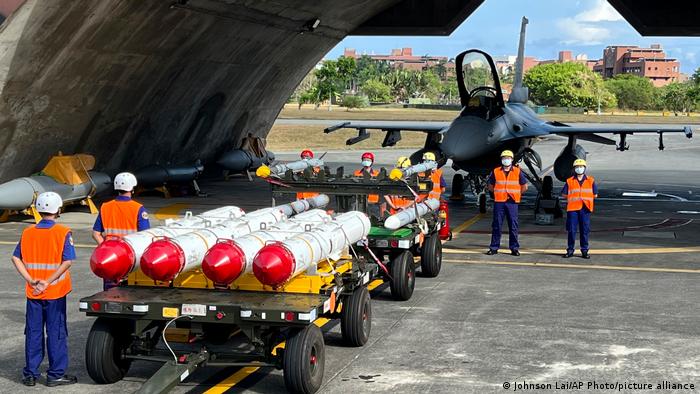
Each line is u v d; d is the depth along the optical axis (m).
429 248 14.20
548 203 23.03
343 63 128.38
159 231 8.69
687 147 64.31
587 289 13.50
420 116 110.00
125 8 21.23
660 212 24.80
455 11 34.41
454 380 8.55
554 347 9.88
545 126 24.61
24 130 21.88
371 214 12.82
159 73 25.58
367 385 8.37
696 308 12.09
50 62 20.70
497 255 17.03
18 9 18.59
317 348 8.12
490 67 22.47
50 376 8.34
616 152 58.03
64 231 8.21
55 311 8.26
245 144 35.47
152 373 8.86
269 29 28.91
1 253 16.66
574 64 180.00
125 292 8.34
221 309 7.66
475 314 11.61
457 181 27.50
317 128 77.44
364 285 9.95
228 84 30.72
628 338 10.32
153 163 29.22
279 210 10.56
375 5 32.88
